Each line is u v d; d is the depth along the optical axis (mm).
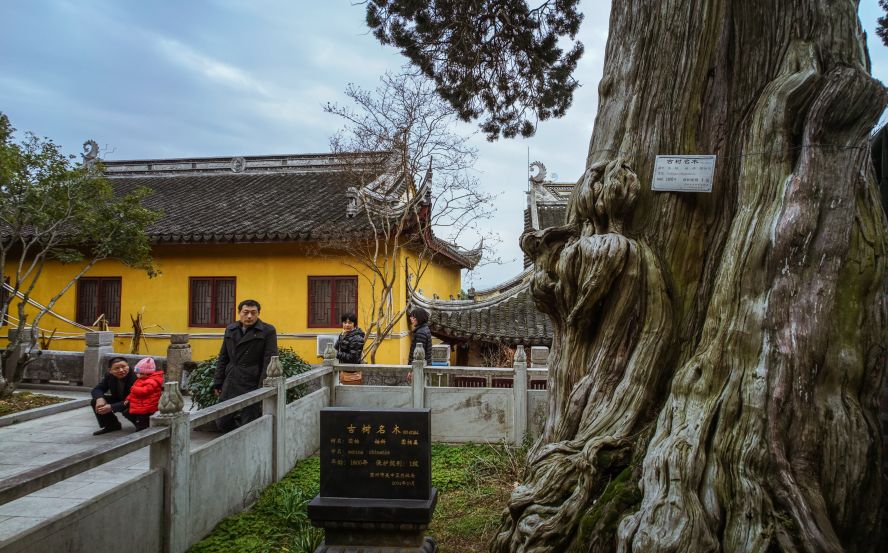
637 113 4699
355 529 4402
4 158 9188
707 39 4566
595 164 4648
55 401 9898
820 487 3412
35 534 3262
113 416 7918
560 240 4891
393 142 13336
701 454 3504
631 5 4934
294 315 15523
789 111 3916
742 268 3811
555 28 9008
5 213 10055
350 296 15406
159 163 20516
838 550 3152
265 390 6430
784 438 3457
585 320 4445
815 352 3523
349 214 14984
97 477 6008
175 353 11211
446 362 11305
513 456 7273
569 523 3828
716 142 4543
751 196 3971
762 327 3629
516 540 3961
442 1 8453
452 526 5457
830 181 3711
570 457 4121
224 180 19781
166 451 4559
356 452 4508
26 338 10773
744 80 4484
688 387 3801
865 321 3662
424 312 9422
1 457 6785
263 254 15766
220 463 5418
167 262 16172
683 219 4453
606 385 4328
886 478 3754
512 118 10188
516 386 8445
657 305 4227
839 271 3650
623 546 3389
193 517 4926
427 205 14102
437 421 8617
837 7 4086
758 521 3252
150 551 4363
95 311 16469
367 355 14484
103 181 10938
